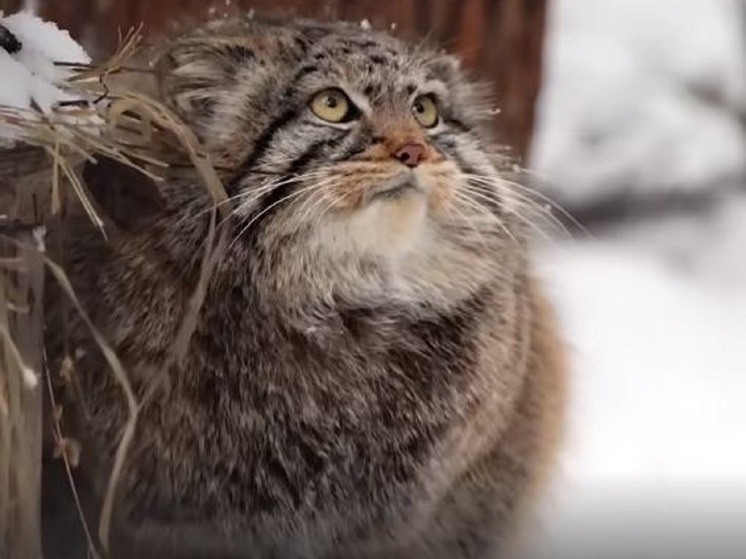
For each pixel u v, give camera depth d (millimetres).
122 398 806
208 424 812
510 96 1053
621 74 2275
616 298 1949
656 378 1689
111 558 823
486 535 888
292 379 815
